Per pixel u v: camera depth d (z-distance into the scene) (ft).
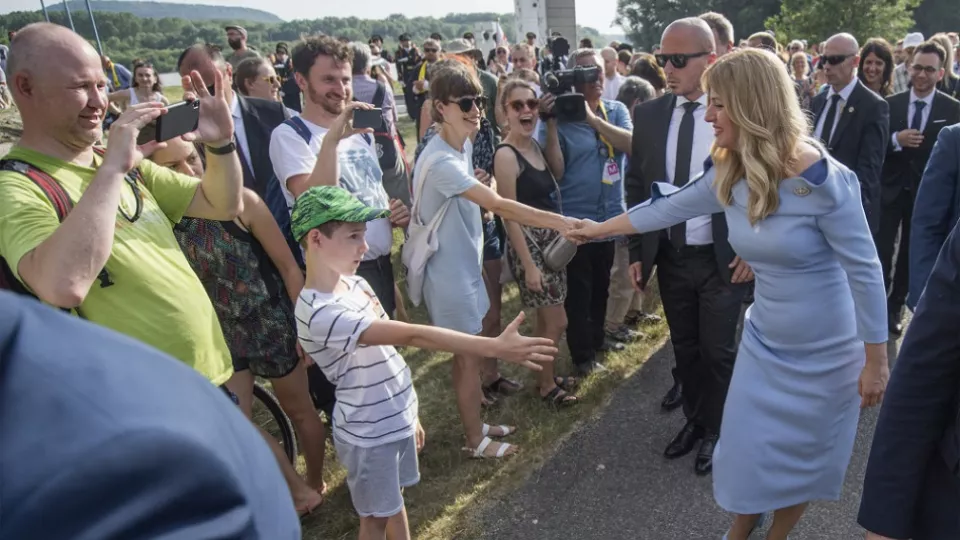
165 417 1.66
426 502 10.35
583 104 11.80
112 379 1.67
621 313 15.29
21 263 5.41
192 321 6.70
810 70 37.47
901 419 4.74
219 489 1.66
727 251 9.83
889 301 15.28
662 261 10.80
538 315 12.41
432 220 10.21
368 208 6.95
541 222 9.73
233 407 1.97
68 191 6.07
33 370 1.60
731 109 6.93
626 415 12.34
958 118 14.58
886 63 16.38
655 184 8.81
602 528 9.64
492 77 21.94
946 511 4.78
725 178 7.45
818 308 7.29
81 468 1.48
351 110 9.12
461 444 11.78
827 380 7.48
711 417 10.57
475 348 6.42
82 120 6.11
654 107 10.79
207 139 7.35
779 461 7.71
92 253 5.36
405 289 18.51
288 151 10.07
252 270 9.23
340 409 7.50
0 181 5.79
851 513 9.61
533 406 12.81
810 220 6.94
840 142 13.48
